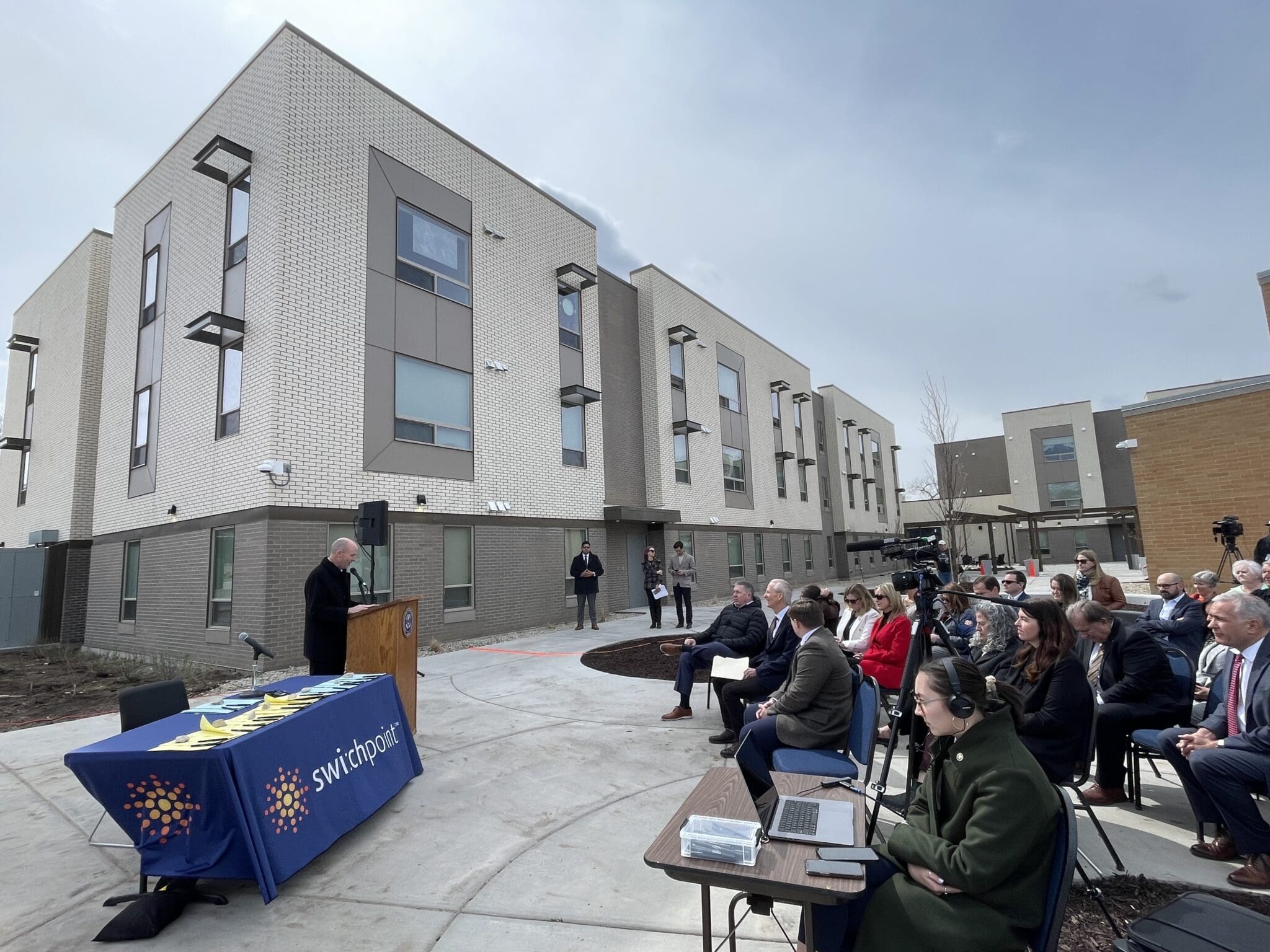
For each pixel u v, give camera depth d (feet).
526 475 48.06
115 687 30.76
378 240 39.78
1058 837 6.72
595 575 45.83
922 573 13.96
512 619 45.14
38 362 61.46
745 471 81.76
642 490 63.98
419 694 25.45
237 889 10.91
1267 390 33.24
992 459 146.41
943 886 6.97
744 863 6.80
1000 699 7.38
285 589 32.78
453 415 43.11
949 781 7.60
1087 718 11.59
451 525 41.93
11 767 17.90
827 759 12.63
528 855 11.89
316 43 37.52
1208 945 6.05
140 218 47.75
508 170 49.57
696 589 68.69
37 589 50.80
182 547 38.52
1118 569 104.37
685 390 70.90
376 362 38.68
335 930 9.66
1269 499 33.04
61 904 10.65
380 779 14.23
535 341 50.34
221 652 34.45
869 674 19.04
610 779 15.70
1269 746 10.31
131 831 10.59
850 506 117.19
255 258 36.14
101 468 48.49
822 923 7.35
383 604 18.28
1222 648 16.29
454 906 10.27
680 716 21.02
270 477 33.04
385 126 40.96
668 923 9.67
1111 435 128.77
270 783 10.87
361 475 37.09
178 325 41.96
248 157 37.27
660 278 68.39
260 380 34.45
